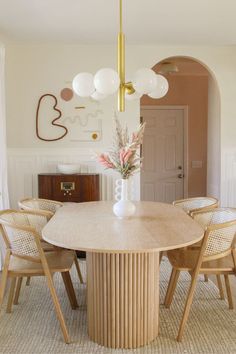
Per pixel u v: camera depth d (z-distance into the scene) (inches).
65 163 180.5
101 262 91.7
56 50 176.2
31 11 129.1
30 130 178.9
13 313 112.0
